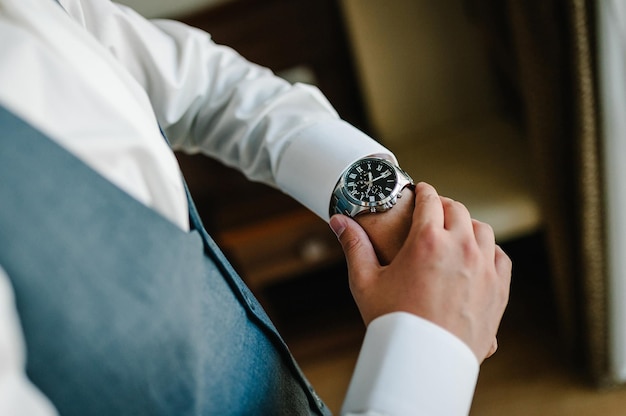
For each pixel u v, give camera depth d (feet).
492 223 5.21
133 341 1.34
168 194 1.57
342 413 1.56
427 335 1.55
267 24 5.48
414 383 1.52
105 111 1.48
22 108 1.31
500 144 5.71
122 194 1.39
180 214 1.60
